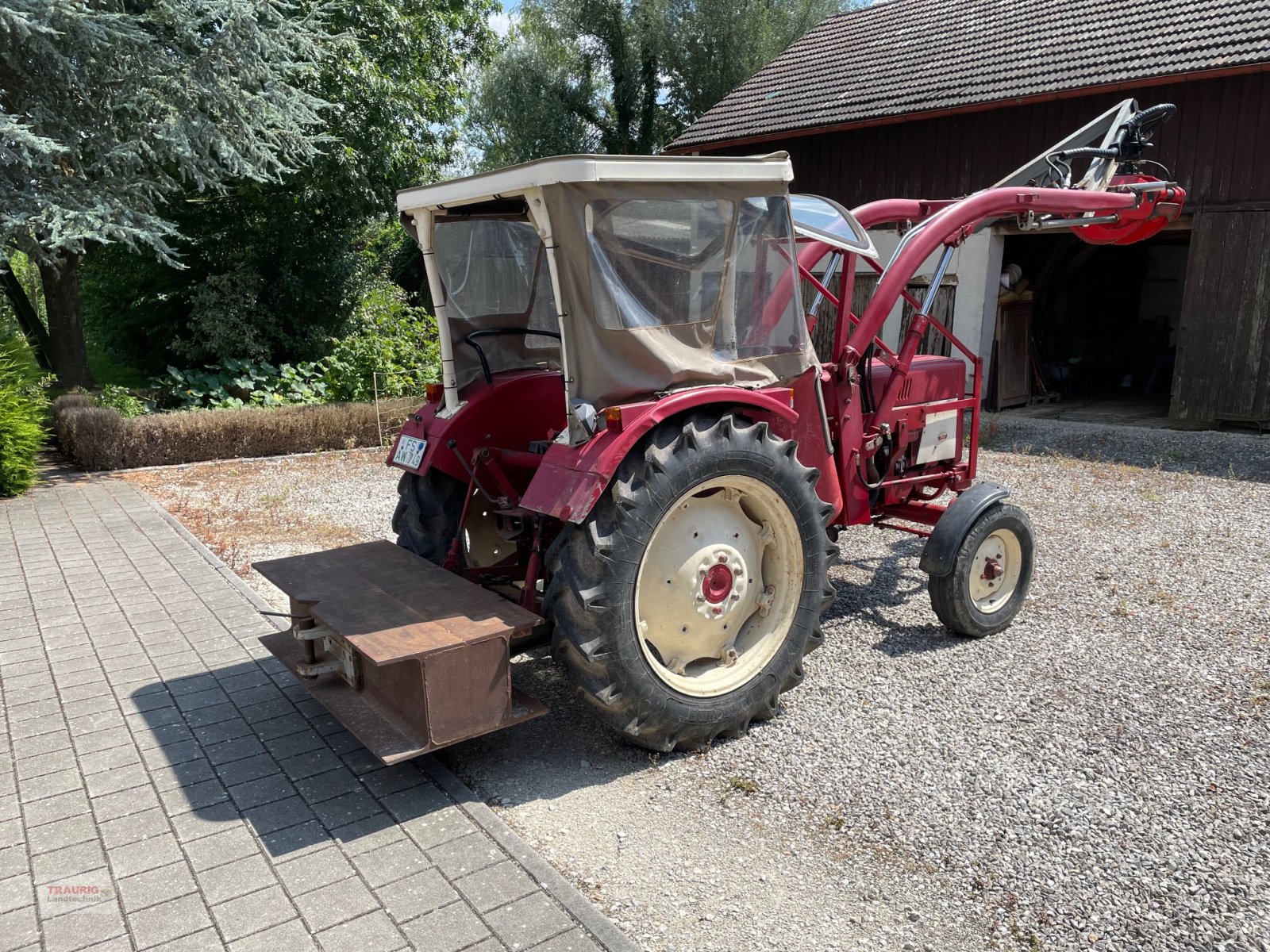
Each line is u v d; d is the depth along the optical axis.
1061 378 12.52
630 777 3.05
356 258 13.66
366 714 2.98
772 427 3.54
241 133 9.62
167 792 2.90
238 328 12.46
